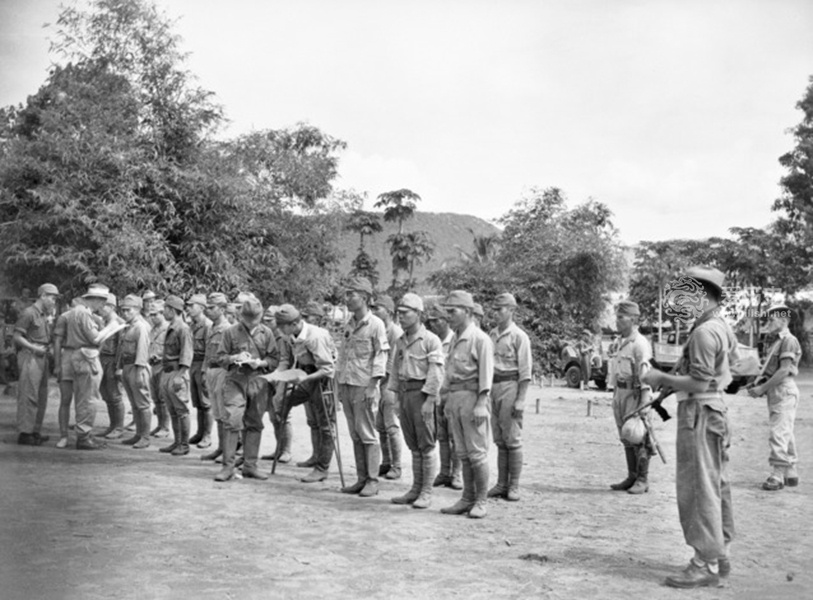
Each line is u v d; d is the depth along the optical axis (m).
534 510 7.88
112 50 18.66
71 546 5.97
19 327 10.02
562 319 32.16
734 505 8.31
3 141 15.16
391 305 9.62
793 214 32.38
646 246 39.81
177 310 10.62
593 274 32.38
